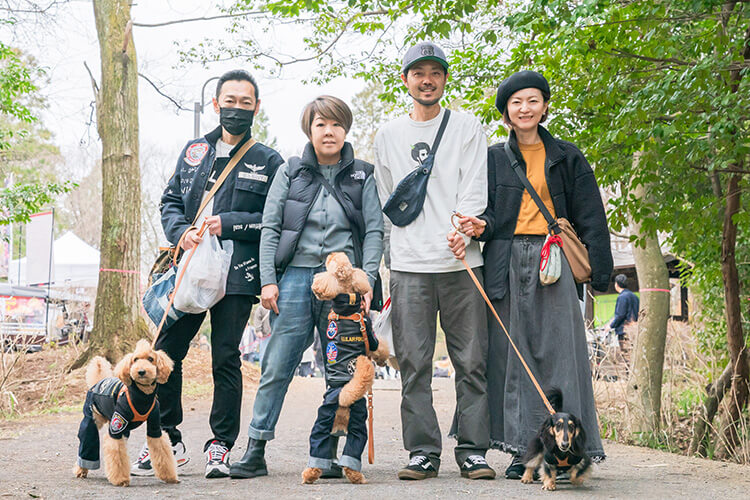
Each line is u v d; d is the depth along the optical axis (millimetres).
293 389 13672
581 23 5797
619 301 12766
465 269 4895
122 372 4391
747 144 6172
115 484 4461
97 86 13195
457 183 4984
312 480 4555
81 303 17719
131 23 13039
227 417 4969
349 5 9391
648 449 7375
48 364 12750
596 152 7301
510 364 4887
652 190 7129
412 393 4895
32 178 39875
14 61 13305
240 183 5125
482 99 9125
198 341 17031
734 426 7586
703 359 9391
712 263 8922
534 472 4691
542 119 5074
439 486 4473
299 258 4930
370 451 4828
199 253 4867
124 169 12836
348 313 4609
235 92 5141
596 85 6836
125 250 12711
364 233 5004
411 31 8859
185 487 4434
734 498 4348
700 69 5566
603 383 9180
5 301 18594
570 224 5023
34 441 6758
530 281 4902
